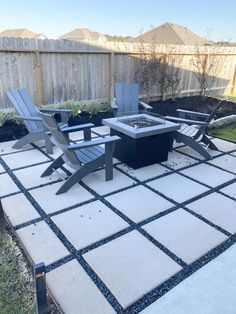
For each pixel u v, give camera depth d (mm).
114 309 1729
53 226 2494
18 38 5383
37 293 1557
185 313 1697
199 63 8250
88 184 3248
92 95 6707
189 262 2102
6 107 5637
